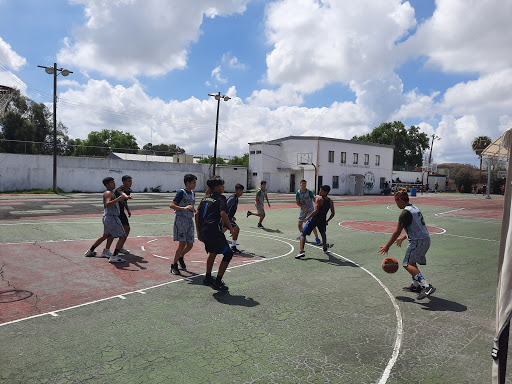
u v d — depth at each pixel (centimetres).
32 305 488
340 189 4569
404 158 6781
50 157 3102
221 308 494
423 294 529
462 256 887
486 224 1605
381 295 566
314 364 348
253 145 4591
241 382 312
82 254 796
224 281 622
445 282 652
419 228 548
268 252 877
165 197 2830
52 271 655
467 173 5888
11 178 2916
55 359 345
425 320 468
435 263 805
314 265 755
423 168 6081
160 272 669
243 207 2153
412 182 5884
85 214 1540
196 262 754
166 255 812
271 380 317
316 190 4256
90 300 513
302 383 313
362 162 4816
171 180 3891
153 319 449
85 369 328
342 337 411
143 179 3678
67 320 440
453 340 409
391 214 1945
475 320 471
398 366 348
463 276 696
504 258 291
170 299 525
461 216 1959
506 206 301
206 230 564
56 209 1691
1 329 410
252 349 376
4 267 675
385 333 424
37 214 1488
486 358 368
